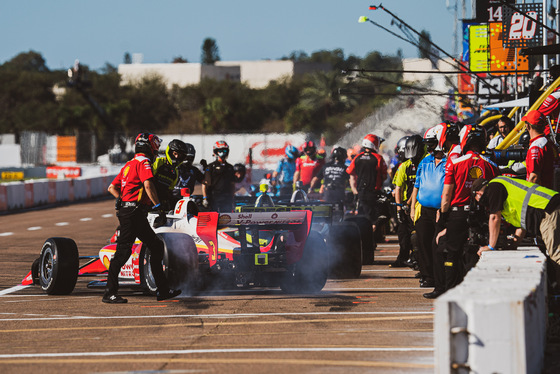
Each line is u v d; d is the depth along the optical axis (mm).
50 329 32250
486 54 95125
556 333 28078
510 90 100062
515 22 77938
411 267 51188
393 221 77312
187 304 38188
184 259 38844
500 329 20656
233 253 39719
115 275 38781
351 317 33438
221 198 59469
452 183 35500
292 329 30984
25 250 66625
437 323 21031
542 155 34938
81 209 126125
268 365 25000
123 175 38594
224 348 27703
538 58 92562
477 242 34750
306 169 73438
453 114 128625
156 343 28891
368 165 57562
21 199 129750
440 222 36781
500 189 31328
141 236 38312
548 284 31016
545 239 30891
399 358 25594
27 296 42000
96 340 29734
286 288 41844
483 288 22562
